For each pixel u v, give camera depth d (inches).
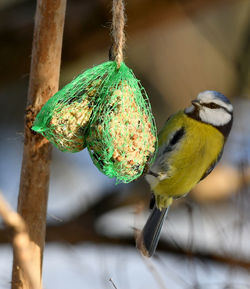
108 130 236.8
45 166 248.1
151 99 564.1
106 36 420.5
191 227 367.9
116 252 424.5
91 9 412.8
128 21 425.1
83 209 470.9
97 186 558.3
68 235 440.8
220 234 382.6
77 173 585.3
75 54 433.1
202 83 564.4
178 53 560.4
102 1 407.5
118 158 241.9
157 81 559.8
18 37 418.0
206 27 553.9
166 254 409.1
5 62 423.5
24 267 153.1
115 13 242.4
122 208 486.3
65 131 235.6
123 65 249.9
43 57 239.3
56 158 583.8
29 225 248.7
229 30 569.3
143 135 248.2
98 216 458.6
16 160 552.4
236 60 565.0
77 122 236.5
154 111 562.6
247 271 358.6
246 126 522.6
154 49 555.5
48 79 241.4
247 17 564.7
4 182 539.8
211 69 569.0
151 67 558.6
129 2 411.8
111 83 245.6
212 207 481.1
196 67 563.8
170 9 423.2
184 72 561.9
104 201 466.6
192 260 352.8
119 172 249.0
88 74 248.2
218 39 557.6
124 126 241.4
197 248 388.2
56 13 235.6
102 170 248.8
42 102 243.0
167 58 559.2
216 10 520.7
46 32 237.0
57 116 235.5
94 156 247.4
